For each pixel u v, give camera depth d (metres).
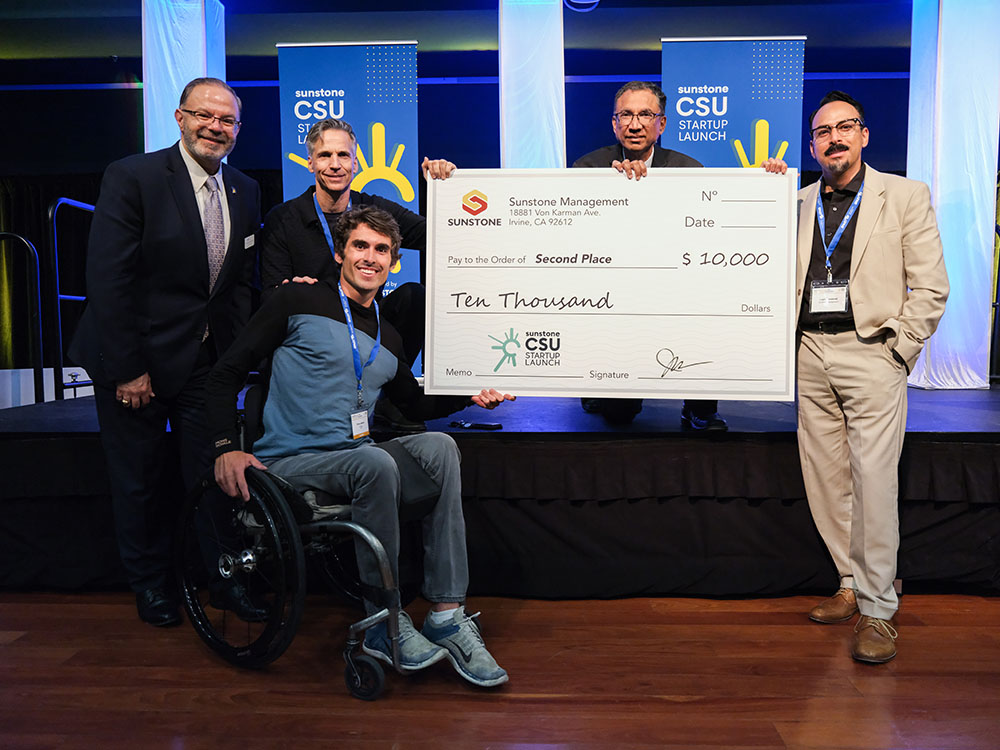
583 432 2.34
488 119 7.46
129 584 2.32
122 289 1.98
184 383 2.10
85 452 2.36
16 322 7.92
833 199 2.11
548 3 5.88
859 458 1.97
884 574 1.92
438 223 2.18
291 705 1.65
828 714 1.59
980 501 2.24
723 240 2.11
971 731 1.52
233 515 1.94
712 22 6.48
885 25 6.45
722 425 2.41
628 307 2.13
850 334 2.02
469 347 2.17
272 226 2.35
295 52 4.68
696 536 2.34
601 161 2.60
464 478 2.33
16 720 1.58
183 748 1.47
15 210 7.86
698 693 1.69
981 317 5.04
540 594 2.34
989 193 5.10
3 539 2.40
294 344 1.85
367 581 1.68
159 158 2.06
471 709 1.62
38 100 7.56
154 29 5.60
